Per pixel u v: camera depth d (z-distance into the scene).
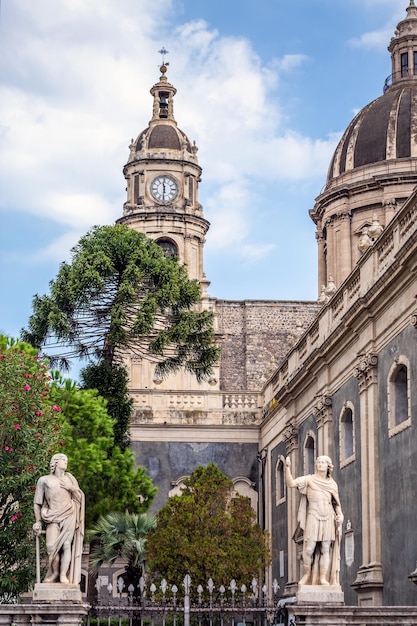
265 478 44.62
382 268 28.09
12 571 26.20
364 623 18.36
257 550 32.75
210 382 58.81
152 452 45.53
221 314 60.91
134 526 31.84
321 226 55.38
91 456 33.75
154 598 26.28
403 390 27.34
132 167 65.44
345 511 31.11
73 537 19.23
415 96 53.06
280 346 60.56
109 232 41.41
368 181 51.41
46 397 28.05
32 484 26.02
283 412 41.00
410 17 55.19
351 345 30.94
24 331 40.06
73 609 18.41
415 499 24.97
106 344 40.53
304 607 18.34
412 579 23.47
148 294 40.38
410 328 25.77
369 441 28.62
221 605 23.16
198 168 65.88
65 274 40.16
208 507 33.41
